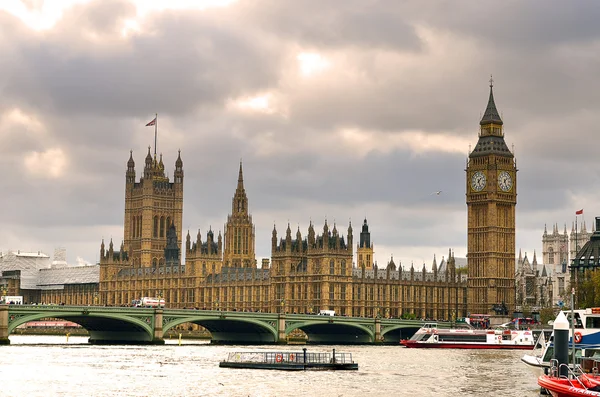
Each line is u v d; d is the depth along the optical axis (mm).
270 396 168375
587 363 170500
